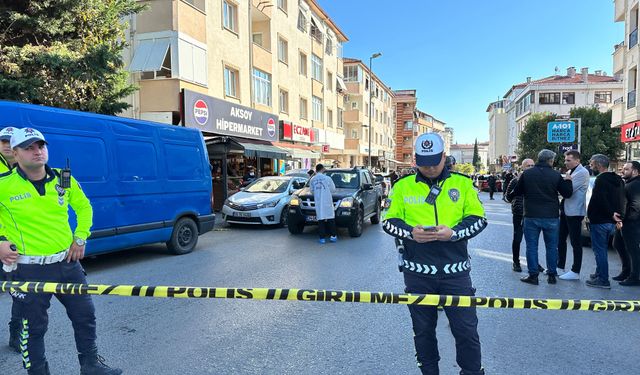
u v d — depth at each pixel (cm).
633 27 1884
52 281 311
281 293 261
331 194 945
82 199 338
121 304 500
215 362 356
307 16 2842
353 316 467
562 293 557
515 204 676
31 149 295
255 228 1160
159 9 1449
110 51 1067
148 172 738
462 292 271
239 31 1905
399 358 365
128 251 840
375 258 771
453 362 360
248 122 1906
